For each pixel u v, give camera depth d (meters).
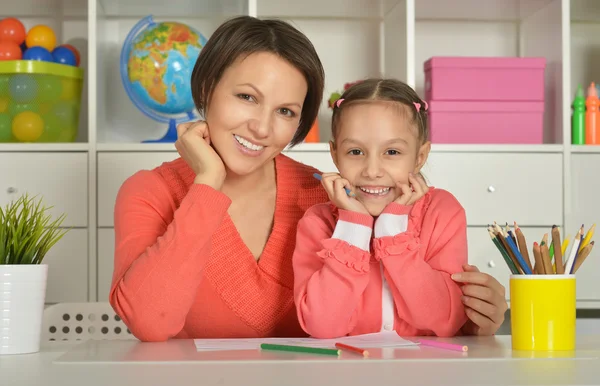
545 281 0.97
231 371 0.79
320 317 1.18
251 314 1.33
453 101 2.43
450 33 2.77
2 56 2.37
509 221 2.36
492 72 2.44
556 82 2.48
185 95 2.41
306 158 2.29
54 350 1.05
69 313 1.60
